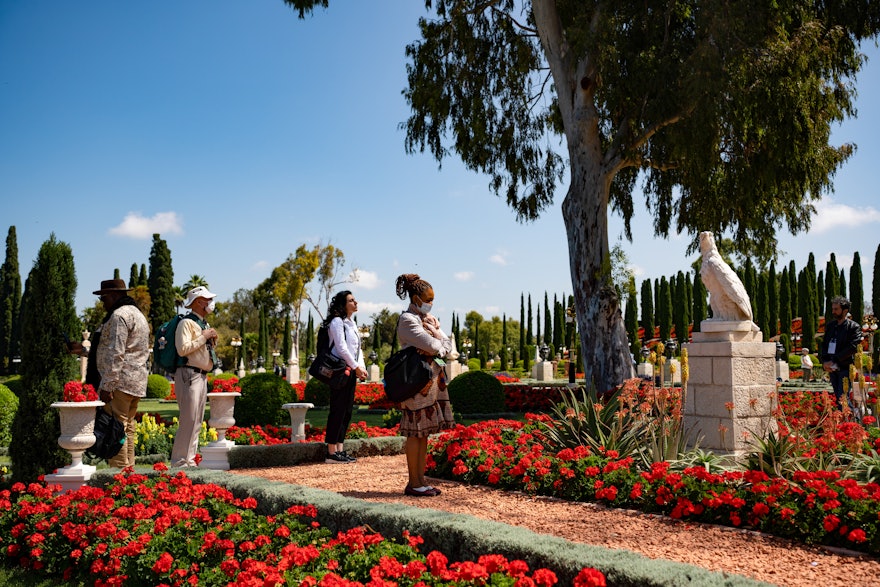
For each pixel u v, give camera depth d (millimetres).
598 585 2852
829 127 15750
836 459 5957
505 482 6215
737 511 4734
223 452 7738
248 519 4613
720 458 6164
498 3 18109
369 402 22109
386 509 4461
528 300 65875
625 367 15406
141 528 4594
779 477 5043
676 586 2914
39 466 6648
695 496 4969
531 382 35000
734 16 12680
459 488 6355
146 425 10070
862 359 7793
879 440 6516
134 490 5457
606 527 4758
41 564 4887
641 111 15516
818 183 15859
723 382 6762
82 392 6254
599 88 15922
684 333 42031
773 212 17422
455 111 18484
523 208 19781
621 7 14398
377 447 9094
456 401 16469
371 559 3580
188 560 4121
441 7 18344
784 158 14227
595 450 6566
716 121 13430
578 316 16000
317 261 53406
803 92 13461
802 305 42250
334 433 8164
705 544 4301
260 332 59031
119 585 4137
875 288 37969
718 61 12781
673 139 13938
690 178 15789
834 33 13820
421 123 18547
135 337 6906
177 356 7152
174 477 5848
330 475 7230
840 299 9539
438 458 7109
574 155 16109
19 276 51781
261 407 13094
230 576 3773
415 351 5762
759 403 6852
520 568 3135
